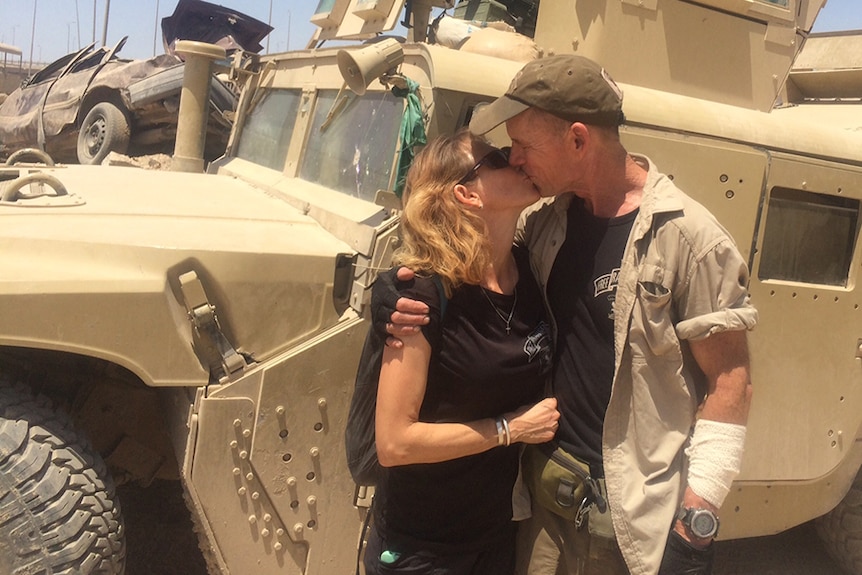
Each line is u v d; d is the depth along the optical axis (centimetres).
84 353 229
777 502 329
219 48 479
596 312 200
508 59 299
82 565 237
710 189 287
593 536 202
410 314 182
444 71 250
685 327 187
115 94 1005
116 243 238
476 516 201
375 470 200
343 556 263
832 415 323
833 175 308
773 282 302
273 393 245
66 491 236
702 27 352
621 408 196
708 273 186
